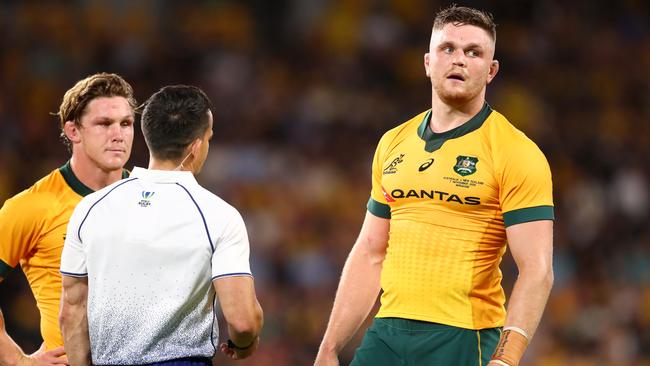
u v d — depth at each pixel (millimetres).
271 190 56812
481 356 14695
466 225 14797
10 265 16391
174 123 14438
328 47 69062
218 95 62969
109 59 63656
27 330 43969
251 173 57469
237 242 14242
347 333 16094
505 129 14945
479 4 72812
